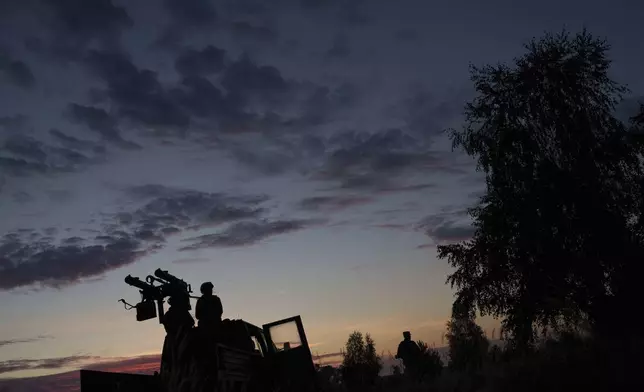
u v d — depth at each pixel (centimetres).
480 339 1780
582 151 2012
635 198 1966
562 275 1889
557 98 2048
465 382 1518
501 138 2045
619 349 1291
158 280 1385
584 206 1922
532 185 1972
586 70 2058
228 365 1236
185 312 1377
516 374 1398
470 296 1950
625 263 1864
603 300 1808
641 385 1159
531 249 1936
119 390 1130
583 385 1218
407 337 1847
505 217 1998
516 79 2100
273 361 1591
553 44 2123
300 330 1633
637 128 2014
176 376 938
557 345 1513
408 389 1642
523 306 1869
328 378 1650
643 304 1766
